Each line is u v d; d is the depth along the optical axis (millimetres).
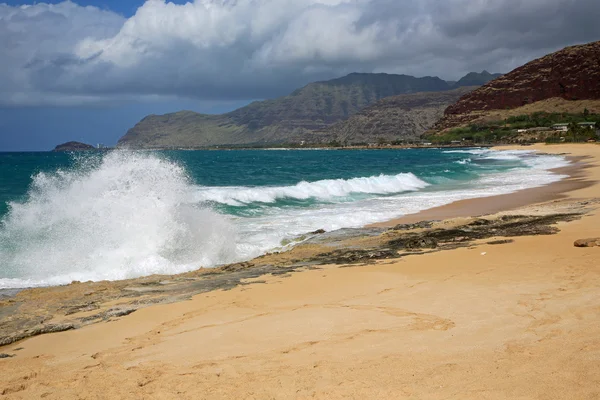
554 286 6648
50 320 6879
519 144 127000
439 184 28062
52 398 4320
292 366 4602
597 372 3771
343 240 12219
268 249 11977
